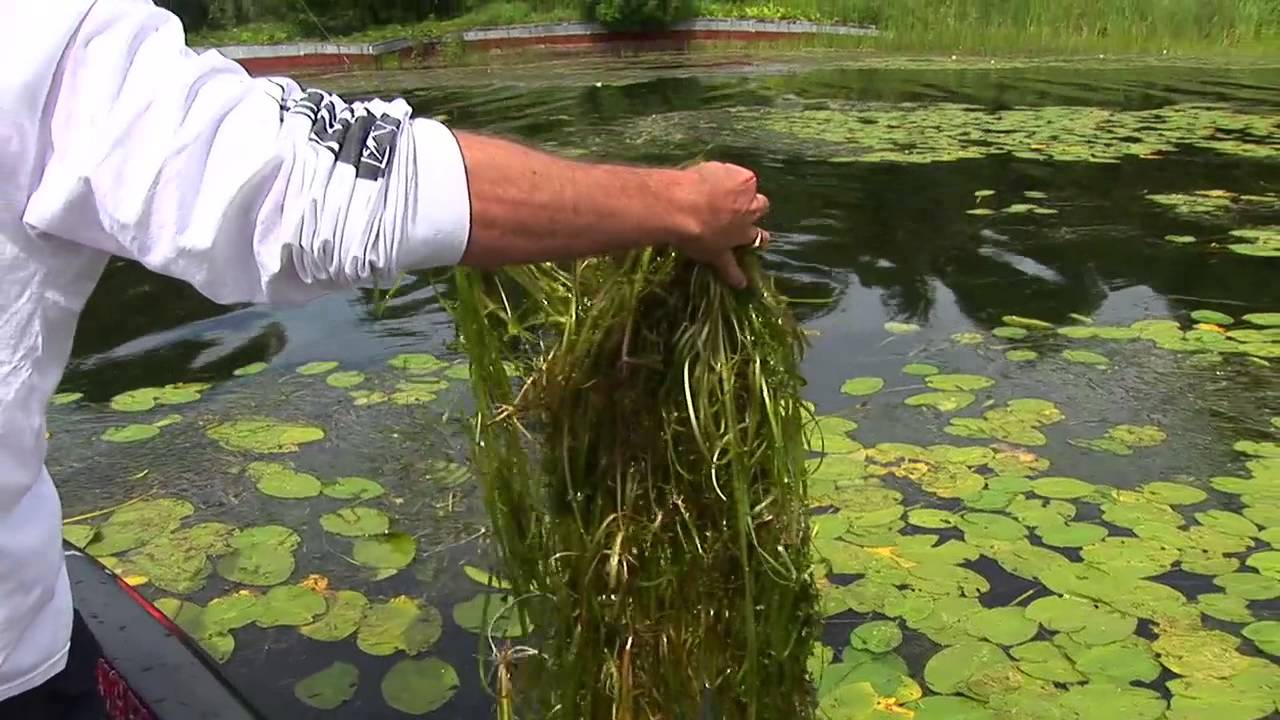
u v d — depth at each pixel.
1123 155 5.82
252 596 2.11
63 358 0.92
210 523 2.38
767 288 1.26
